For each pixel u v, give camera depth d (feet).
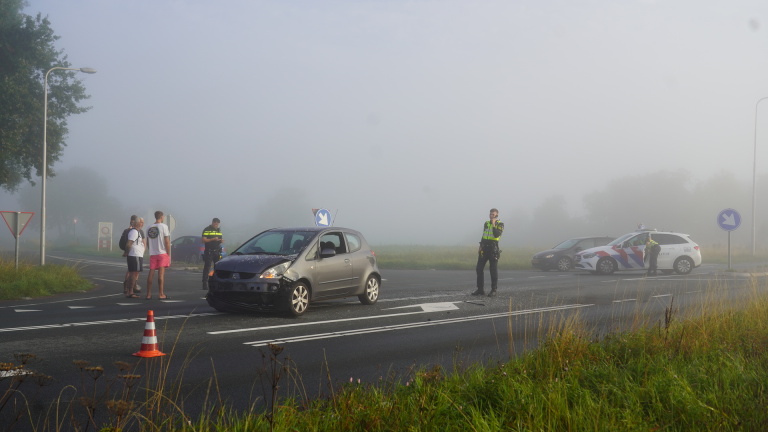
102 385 20.98
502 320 38.11
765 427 15.39
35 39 113.39
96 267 102.12
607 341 25.85
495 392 17.94
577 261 88.43
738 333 27.55
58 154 123.85
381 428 15.10
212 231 60.18
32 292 53.52
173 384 21.47
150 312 26.55
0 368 13.80
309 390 20.98
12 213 66.64
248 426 15.01
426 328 34.94
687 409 16.51
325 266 40.91
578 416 15.64
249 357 26.35
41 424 16.67
